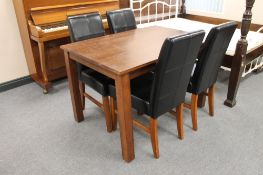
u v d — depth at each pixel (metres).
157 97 1.64
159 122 2.34
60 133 2.23
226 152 1.95
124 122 1.70
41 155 1.97
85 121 2.39
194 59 1.72
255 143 2.04
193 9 4.39
